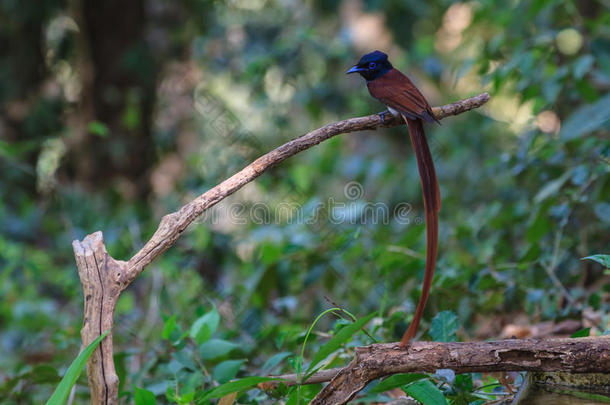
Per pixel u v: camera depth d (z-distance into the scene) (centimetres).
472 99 581
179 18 2005
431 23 2105
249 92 1680
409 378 479
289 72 1619
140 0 1991
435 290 738
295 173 1234
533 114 983
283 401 571
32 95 1962
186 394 510
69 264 1358
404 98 587
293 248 957
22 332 1170
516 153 937
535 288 802
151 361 698
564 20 1162
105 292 435
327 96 1639
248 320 929
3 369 962
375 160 1352
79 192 1603
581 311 701
